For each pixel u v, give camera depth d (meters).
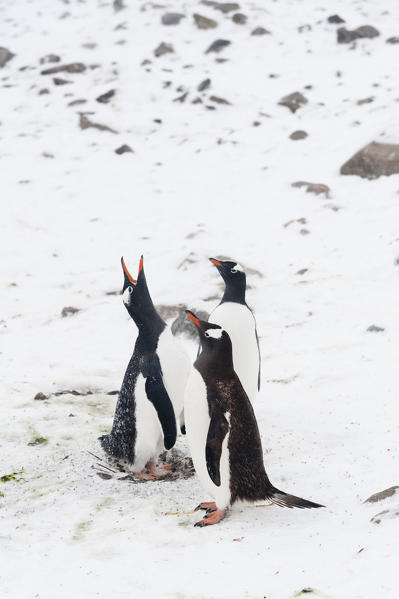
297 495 7.26
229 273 8.65
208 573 5.90
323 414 9.35
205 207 19.52
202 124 25.02
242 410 6.72
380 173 18.84
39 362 12.30
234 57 29.56
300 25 31.33
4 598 5.79
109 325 13.94
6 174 22.97
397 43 28.19
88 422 9.55
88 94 28.20
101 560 6.34
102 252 17.78
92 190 21.59
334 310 13.11
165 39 32.03
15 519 7.30
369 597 5.09
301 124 23.56
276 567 5.85
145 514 7.18
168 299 13.97
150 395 7.79
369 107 23.45
